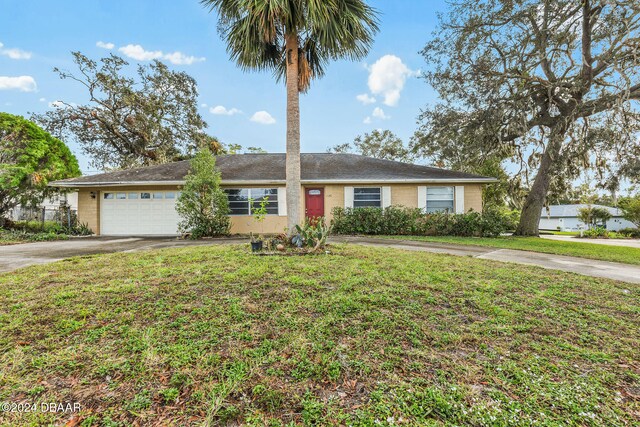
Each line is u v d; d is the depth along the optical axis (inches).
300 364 86.2
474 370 85.1
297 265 199.0
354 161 596.1
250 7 243.6
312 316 118.6
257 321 113.7
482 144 494.0
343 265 201.9
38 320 113.2
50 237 429.1
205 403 70.9
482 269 206.2
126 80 777.6
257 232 506.6
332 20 262.1
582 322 120.0
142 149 852.6
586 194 835.4
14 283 161.3
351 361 88.0
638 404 72.6
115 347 94.4
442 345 99.0
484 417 66.8
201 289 148.6
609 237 709.9
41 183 506.9
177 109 859.4
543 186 525.0
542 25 430.0
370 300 135.0
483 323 116.3
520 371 84.7
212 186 438.6
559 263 259.1
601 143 441.4
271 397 72.9
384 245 340.8
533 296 149.9
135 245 343.9
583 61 423.8
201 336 101.8
